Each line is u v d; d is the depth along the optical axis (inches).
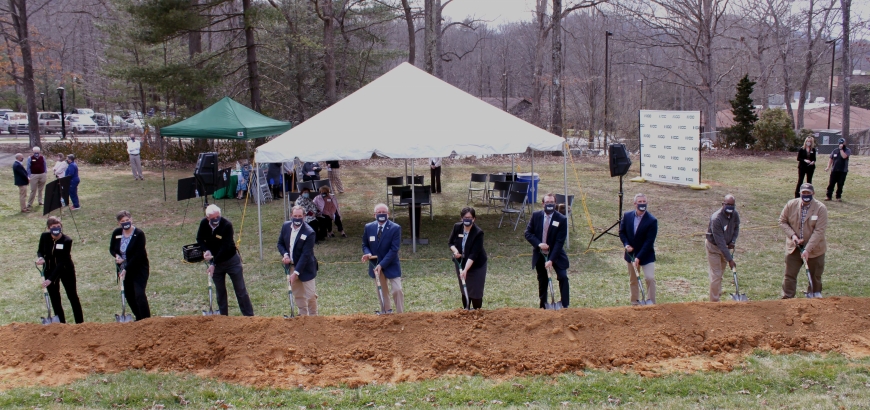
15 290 367.2
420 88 514.3
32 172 616.1
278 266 420.8
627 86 1752.0
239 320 258.8
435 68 1177.4
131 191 740.0
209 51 1023.6
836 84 2265.0
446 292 354.0
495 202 654.5
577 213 585.6
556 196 518.0
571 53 2041.1
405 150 438.9
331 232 505.7
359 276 390.6
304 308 295.4
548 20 1497.3
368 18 1425.9
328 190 489.4
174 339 248.8
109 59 1398.9
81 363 239.1
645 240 306.2
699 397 209.5
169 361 240.5
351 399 212.7
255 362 238.8
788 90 1429.6
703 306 265.4
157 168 948.6
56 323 260.5
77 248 466.9
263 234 521.7
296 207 291.7
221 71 964.0
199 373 234.1
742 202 613.0
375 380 227.6
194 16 838.5
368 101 498.0
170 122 979.3
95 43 1966.0
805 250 296.7
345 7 1290.6
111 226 546.6
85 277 392.8
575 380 224.1
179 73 896.9
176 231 528.4
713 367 231.9
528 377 228.5
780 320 259.4
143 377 229.0
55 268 286.2
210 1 937.5
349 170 954.1
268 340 248.7
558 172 888.9
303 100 1203.9
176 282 381.7
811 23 1425.9
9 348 245.3
